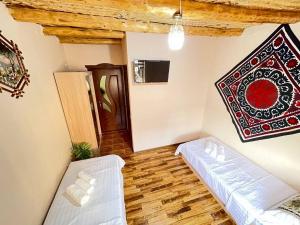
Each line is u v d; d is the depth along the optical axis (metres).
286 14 1.62
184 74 2.88
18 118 1.28
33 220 1.31
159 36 2.48
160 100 2.95
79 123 2.66
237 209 1.66
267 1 1.43
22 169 1.25
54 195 1.73
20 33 1.51
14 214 1.11
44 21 1.65
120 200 1.57
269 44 1.92
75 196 1.55
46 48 2.13
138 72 2.55
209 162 2.25
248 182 1.86
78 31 2.24
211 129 3.19
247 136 2.36
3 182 1.04
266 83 2.00
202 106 3.30
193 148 2.63
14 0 1.33
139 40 2.41
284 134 1.85
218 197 2.00
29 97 1.50
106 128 4.16
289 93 1.75
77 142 2.75
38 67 1.80
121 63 3.56
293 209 1.28
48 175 1.65
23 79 1.42
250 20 1.66
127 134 4.06
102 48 3.33
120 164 2.27
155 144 3.30
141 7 1.37
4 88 1.14
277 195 1.66
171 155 3.08
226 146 2.70
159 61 2.55
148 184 2.36
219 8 1.52
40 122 1.65
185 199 2.09
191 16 1.55
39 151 1.54
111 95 3.92
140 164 2.83
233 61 2.48
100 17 1.86
